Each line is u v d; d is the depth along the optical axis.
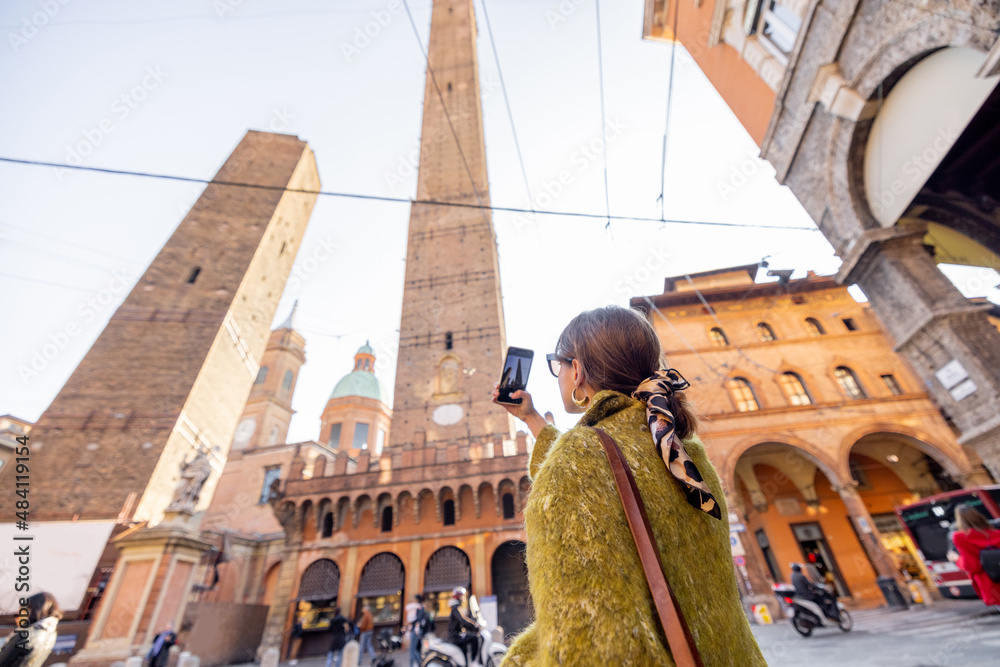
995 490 11.51
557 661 0.46
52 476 17.88
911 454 17.81
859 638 8.62
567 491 0.62
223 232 28.05
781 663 7.17
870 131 9.40
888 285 10.39
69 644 12.77
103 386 20.94
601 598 0.50
